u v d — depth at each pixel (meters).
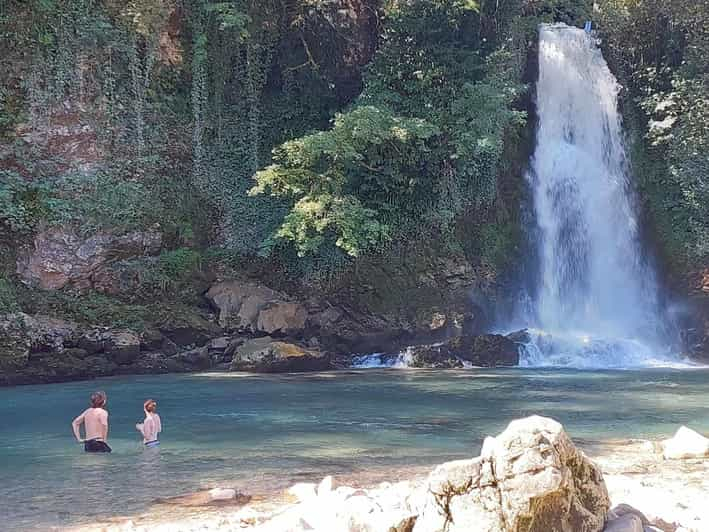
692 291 29.91
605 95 33.75
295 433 12.43
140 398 16.69
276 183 25.38
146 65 26.31
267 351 22.45
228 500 8.06
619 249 31.83
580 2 35.53
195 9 27.55
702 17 32.31
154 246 25.02
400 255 27.95
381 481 8.95
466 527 4.88
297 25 28.92
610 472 9.16
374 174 27.38
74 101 24.55
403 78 28.80
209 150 27.55
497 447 4.97
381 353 25.72
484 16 29.91
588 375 21.72
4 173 22.84
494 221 30.09
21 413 14.74
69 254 23.39
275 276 26.77
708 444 10.33
